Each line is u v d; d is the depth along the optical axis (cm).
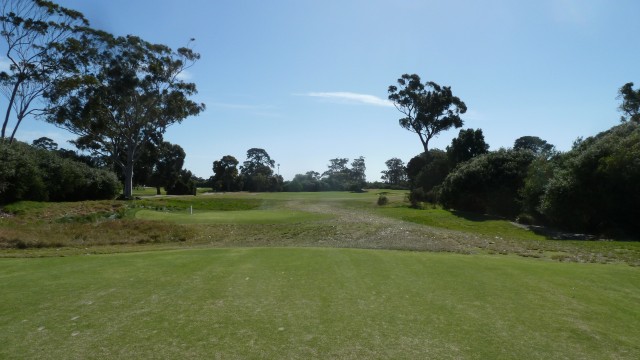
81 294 786
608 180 2242
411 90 6006
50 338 563
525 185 3036
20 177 3050
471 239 2064
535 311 686
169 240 2147
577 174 2370
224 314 664
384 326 611
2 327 606
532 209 2892
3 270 1026
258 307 702
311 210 4156
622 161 2180
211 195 6512
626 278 938
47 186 3444
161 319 640
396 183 11112
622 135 2517
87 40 4334
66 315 660
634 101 4812
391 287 842
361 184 9538
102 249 1783
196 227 2456
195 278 923
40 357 503
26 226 2208
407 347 535
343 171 12075
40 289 825
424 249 1727
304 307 702
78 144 5681
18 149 3259
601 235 2264
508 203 3312
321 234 2259
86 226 2248
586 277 944
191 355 509
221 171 9319
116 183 4303
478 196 3503
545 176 2830
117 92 4494
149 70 4675
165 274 966
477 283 878
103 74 4547
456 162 4959
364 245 1861
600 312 684
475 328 605
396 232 2283
